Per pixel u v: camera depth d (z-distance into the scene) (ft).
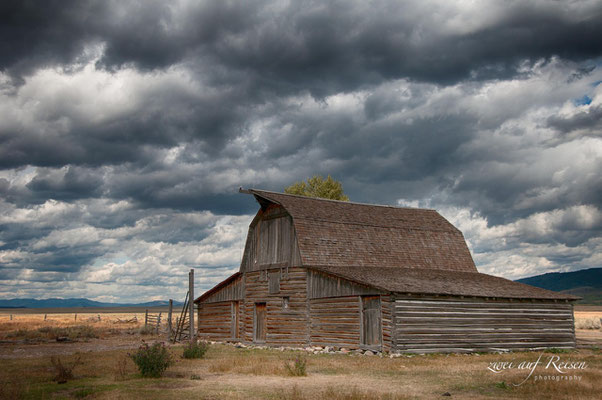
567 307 109.40
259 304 122.42
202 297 138.72
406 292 90.48
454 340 94.17
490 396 49.93
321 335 105.81
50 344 120.37
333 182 212.64
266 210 125.90
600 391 51.67
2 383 58.49
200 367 73.97
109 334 155.43
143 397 49.49
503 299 100.99
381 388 54.44
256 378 62.80
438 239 137.49
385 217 136.98
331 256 114.62
